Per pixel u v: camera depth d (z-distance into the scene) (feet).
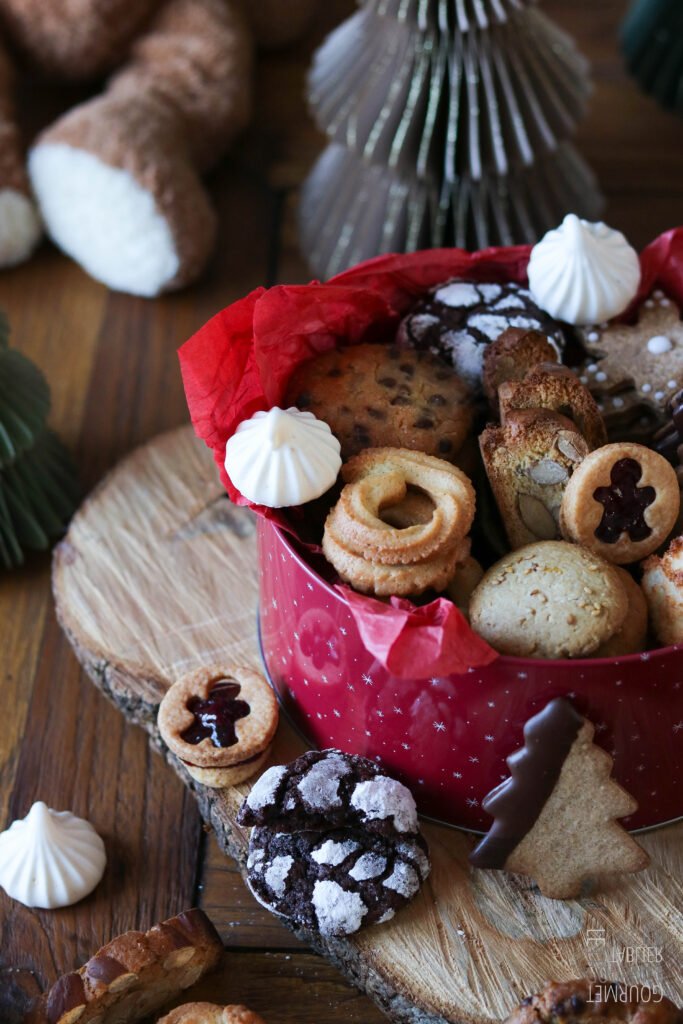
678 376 2.36
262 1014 2.24
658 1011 2.08
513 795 2.15
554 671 2.07
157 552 2.56
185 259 2.99
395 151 2.85
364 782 2.20
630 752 2.17
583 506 2.19
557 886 2.20
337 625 2.15
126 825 2.40
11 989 2.24
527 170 2.91
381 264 2.40
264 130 3.34
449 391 2.34
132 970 2.16
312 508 2.27
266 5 3.35
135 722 2.46
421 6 2.71
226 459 2.23
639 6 3.19
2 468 2.62
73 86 3.31
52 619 2.62
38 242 3.13
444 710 2.15
